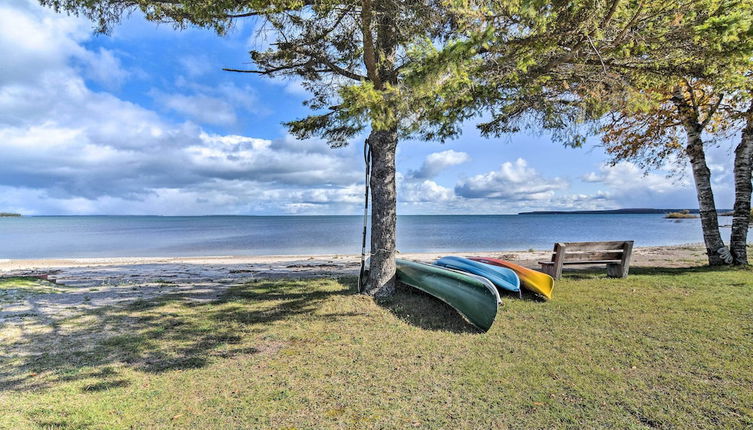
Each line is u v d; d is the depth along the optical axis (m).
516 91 6.34
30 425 2.93
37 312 6.04
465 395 3.34
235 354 4.41
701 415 2.93
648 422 2.88
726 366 3.71
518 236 39.97
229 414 3.11
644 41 5.27
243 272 11.55
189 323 5.56
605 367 3.82
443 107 5.70
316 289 7.68
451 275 6.16
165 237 44.12
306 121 8.60
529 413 3.04
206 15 5.24
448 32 6.03
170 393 3.48
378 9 5.85
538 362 3.98
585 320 5.28
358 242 34.00
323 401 3.30
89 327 5.36
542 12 4.68
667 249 16.91
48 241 37.59
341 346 4.58
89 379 3.76
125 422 3.00
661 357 3.99
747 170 9.34
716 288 6.83
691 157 9.90
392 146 6.79
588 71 5.97
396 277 7.54
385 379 3.69
